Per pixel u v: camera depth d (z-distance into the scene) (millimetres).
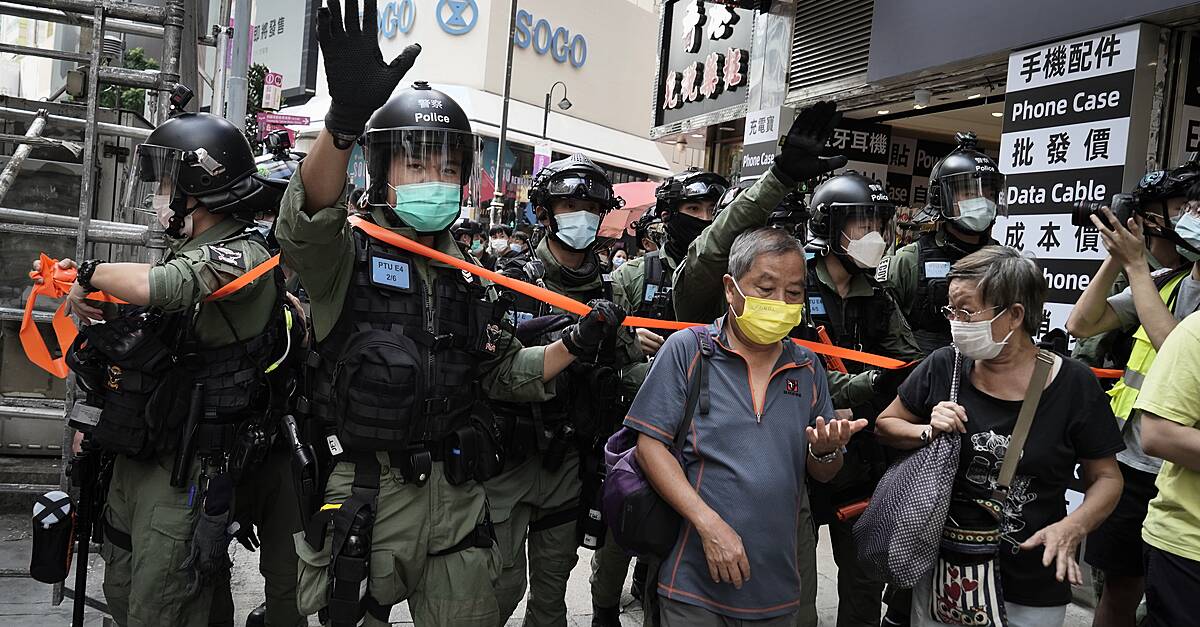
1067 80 5250
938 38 6273
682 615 2332
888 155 8750
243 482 3033
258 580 4324
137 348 2531
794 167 2787
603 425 3262
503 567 3172
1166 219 3186
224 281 2598
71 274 2805
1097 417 2352
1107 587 3365
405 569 2373
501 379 2697
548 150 16844
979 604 2328
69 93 4984
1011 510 2361
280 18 21938
